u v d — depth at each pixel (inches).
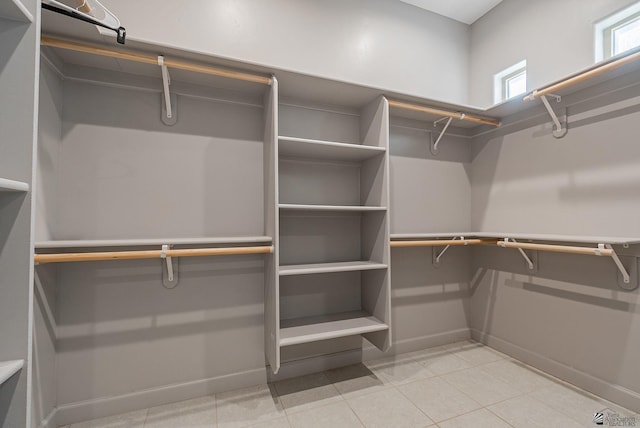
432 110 82.6
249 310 73.7
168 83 63.3
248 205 74.2
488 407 64.5
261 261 75.1
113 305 62.9
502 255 92.3
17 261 28.0
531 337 83.1
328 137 83.2
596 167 69.4
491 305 95.5
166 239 59.1
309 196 80.9
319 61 83.2
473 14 101.1
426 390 71.2
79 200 60.9
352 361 84.1
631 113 63.5
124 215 64.0
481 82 101.3
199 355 69.2
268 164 68.7
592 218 70.1
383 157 75.2
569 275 74.5
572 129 74.4
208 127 71.1
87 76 61.9
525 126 85.9
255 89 72.5
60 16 46.4
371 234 80.7
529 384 73.4
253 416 62.0
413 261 94.7
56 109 58.5
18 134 28.4
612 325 65.9
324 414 62.6
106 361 62.2
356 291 85.4
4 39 28.7
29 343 27.8
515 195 88.6
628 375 63.0
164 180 67.3
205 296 69.9
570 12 76.8
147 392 64.6
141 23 67.3
